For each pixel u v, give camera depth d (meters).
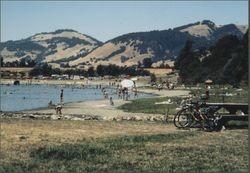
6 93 161.38
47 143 20.23
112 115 43.88
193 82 178.12
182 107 29.56
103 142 19.66
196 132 24.12
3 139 21.64
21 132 24.70
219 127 25.75
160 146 18.45
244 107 28.05
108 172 13.63
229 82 147.50
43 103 93.19
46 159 15.84
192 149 17.62
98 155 16.39
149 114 43.88
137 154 16.59
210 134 22.97
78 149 17.02
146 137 21.05
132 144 18.89
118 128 27.45
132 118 36.19
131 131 25.86
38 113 46.50
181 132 24.31
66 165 14.72
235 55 150.00
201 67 185.50
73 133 24.58
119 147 18.09
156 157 15.96
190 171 13.54
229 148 17.80
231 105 27.89
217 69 173.62
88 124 29.80
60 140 21.44
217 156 15.99
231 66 149.25
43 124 29.53
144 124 30.12
